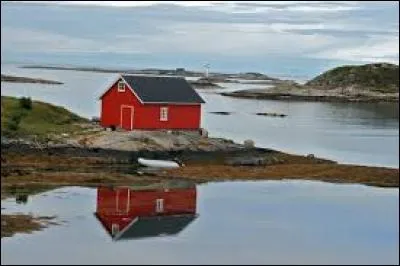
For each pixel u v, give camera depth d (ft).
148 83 329.11
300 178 267.59
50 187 230.48
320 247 169.07
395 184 260.62
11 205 202.08
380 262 157.58
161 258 156.25
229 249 165.27
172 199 221.87
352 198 231.09
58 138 296.10
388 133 490.90
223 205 214.90
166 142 307.78
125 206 208.85
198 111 333.83
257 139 417.08
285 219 197.77
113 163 277.23
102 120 334.03
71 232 175.42
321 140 429.79
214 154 306.76
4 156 268.41
